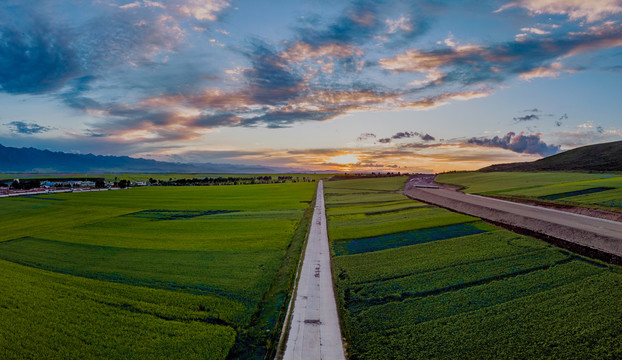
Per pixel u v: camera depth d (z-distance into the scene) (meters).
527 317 18.56
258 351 17.61
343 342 18.00
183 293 25.08
